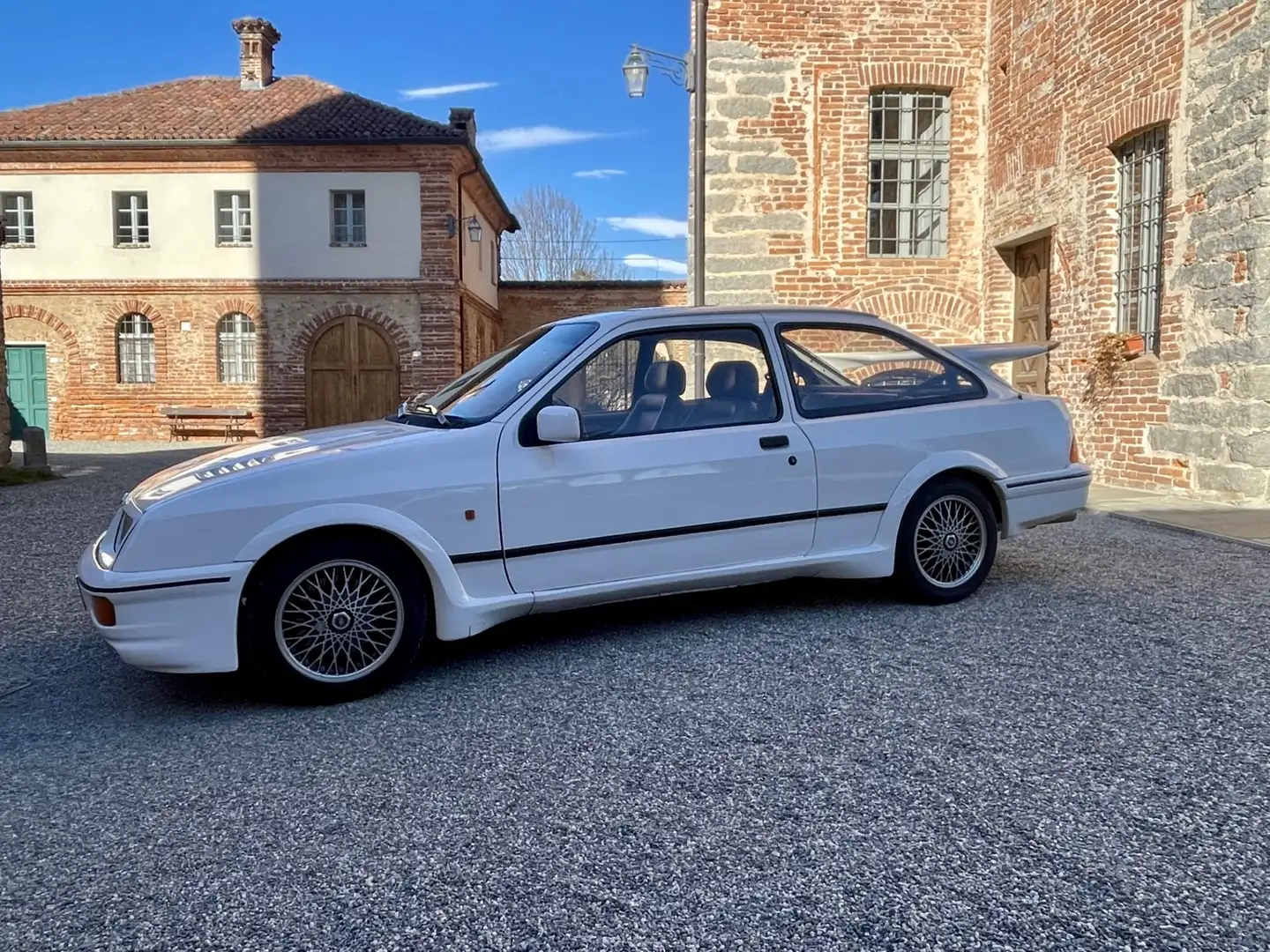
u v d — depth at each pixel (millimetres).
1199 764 3020
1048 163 10992
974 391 5164
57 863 2578
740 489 4473
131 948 2184
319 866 2521
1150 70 9102
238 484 3654
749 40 12250
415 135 21281
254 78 24547
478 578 4000
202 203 21797
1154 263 9305
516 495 4043
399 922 2258
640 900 2322
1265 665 3980
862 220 12492
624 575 4289
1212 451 8352
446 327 21812
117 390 22188
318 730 3512
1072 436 5363
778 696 3711
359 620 3805
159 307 21984
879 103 12602
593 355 4375
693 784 2955
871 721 3430
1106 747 3164
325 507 3705
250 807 2885
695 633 4648
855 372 4945
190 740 3457
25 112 23219
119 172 21812
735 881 2398
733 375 4648
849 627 4668
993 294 12414
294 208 21703
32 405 22359
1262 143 7691
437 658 4379
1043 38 11039
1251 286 7832
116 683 4180
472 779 3035
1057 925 2180
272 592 3650
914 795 2840
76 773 3178
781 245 12453
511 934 2195
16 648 4754
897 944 2123
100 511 9445
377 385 22062
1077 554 6348
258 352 21906
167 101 23797
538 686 3928
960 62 12477
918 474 4863
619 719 3520
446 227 21609
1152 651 4191
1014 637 4434
